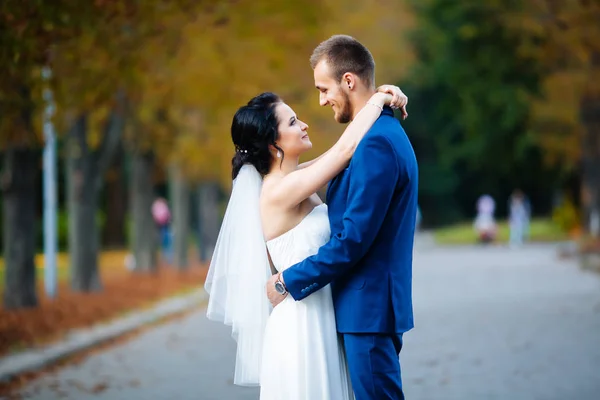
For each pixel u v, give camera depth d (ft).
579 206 197.67
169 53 55.77
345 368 20.62
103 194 200.85
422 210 278.87
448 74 164.25
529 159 203.72
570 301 67.00
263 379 20.77
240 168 21.62
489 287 81.76
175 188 111.65
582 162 141.38
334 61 20.54
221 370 42.70
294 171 20.90
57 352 46.32
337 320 20.25
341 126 107.76
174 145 88.43
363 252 19.36
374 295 19.71
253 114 21.34
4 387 38.42
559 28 89.76
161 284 90.12
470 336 50.67
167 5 48.03
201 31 57.21
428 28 166.09
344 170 20.43
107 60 50.01
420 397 34.37
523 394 34.35
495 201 272.72
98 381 39.99
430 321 58.34
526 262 116.98
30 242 62.90
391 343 19.98
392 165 19.40
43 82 44.78
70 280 79.46
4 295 62.85
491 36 137.59
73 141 78.18
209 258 129.49
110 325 58.44
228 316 21.48
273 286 20.35
